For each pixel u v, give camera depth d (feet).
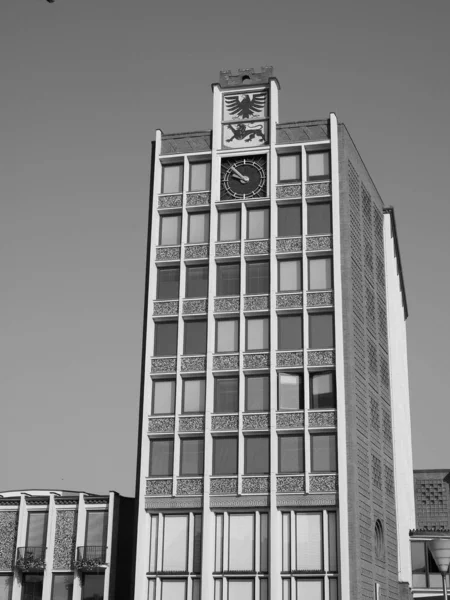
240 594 179.11
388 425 222.48
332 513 180.04
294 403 188.44
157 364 197.16
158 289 203.21
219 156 208.23
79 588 193.06
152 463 191.21
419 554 227.40
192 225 205.98
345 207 199.82
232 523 183.73
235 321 196.85
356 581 174.19
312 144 204.13
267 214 202.69
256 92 211.41
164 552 185.16
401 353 257.34
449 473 257.55
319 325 192.85
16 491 230.89
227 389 192.65
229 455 187.83
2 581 197.36
